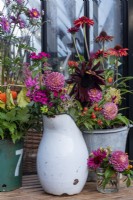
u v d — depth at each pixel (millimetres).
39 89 887
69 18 2080
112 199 874
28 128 992
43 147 893
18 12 1440
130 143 1955
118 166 868
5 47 1397
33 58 976
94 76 908
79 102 927
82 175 893
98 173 917
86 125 935
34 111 959
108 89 1045
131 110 1959
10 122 922
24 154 1129
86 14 2062
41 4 1967
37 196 897
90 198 880
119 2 2137
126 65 2031
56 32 2035
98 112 960
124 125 1053
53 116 862
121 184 1006
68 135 884
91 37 2010
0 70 1317
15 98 1000
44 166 882
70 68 1036
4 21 1323
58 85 851
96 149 975
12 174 943
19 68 1316
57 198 879
